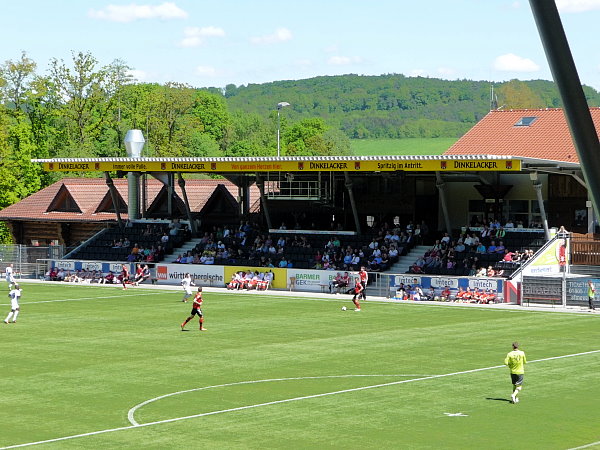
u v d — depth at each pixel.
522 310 58.75
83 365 38.25
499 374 36.09
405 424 27.42
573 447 24.69
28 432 26.45
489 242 70.38
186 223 84.56
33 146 115.56
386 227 75.25
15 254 83.12
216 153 167.75
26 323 51.88
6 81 123.12
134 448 24.47
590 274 66.94
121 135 140.50
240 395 31.98
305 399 31.20
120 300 64.00
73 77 131.62
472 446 24.77
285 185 82.38
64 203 94.38
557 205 72.81
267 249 76.31
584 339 45.91
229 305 61.31
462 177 75.19
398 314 56.75
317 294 68.12
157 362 39.00
